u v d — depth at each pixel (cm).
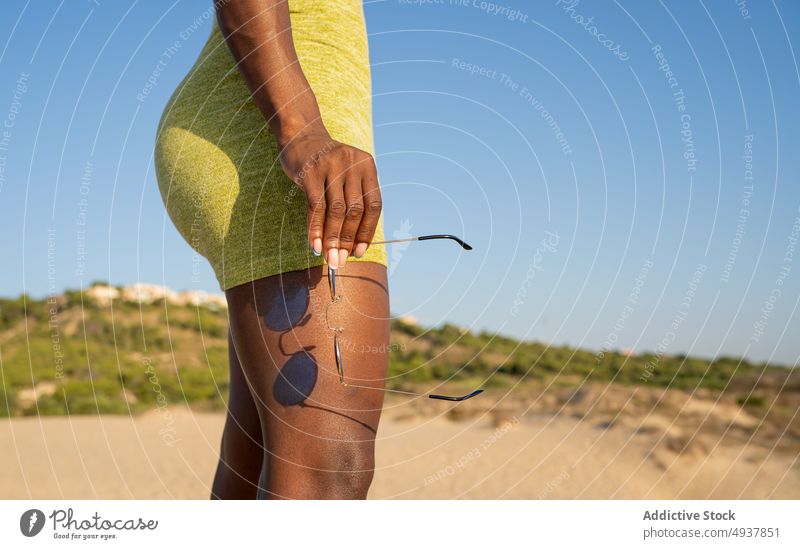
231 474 161
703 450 559
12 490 521
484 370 1276
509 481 504
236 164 128
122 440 852
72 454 735
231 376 161
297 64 120
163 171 141
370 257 125
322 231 112
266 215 124
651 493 454
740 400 789
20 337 2297
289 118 117
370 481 123
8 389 1504
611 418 749
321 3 139
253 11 116
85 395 1559
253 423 155
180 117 140
